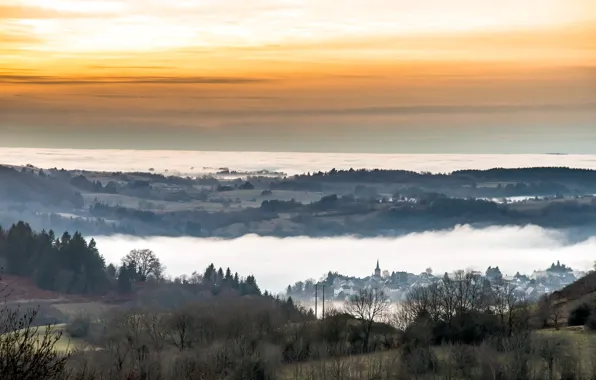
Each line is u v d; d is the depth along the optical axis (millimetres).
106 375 71375
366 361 89688
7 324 28547
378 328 105062
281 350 92125
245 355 87750
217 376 83938
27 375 27094
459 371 83000
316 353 94625
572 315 100125
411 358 86125
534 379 77812
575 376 77375
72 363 52875
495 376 79375
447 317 98500
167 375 81812
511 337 88688
